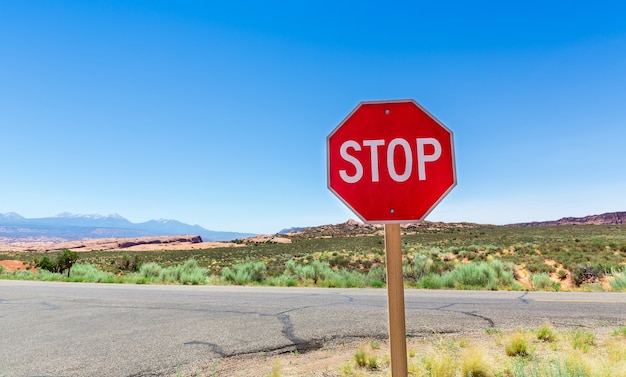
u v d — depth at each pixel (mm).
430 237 69688
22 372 4871
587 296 10773
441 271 18156
